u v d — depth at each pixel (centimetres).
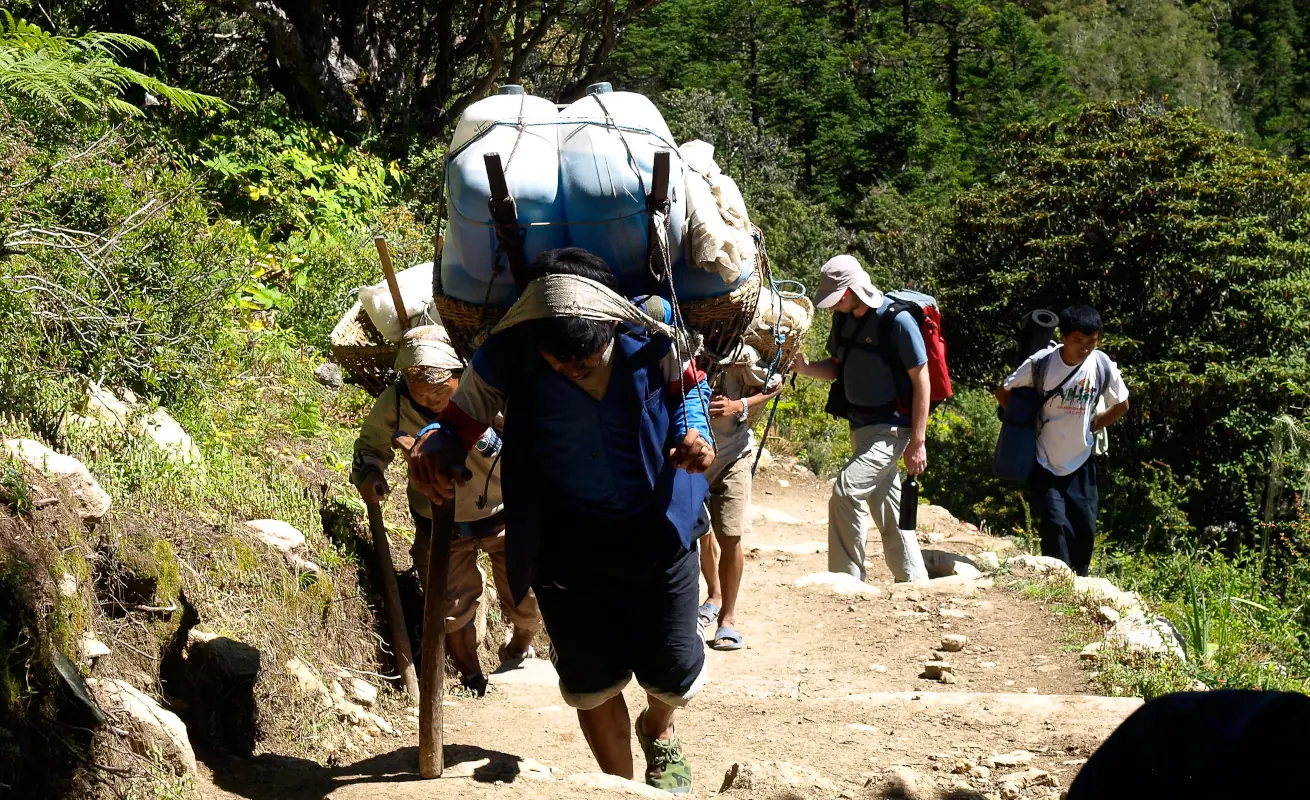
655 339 329
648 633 355
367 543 531
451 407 339
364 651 486
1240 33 11281
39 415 442
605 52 1673
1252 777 129
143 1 1197
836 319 716
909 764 412
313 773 374
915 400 695
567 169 343
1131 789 138
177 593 398
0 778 286
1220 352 1991
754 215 3894
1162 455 1998
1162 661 527
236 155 926
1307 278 2019
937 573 787
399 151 1285
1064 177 2283
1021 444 766
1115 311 2158
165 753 337
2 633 303
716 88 6322
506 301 356
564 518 343
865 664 576
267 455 565
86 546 369
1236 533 1741
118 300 518
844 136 6366
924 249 3023
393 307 500
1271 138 9544
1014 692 522
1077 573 783
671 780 383
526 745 442
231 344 641
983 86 8162
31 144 577
